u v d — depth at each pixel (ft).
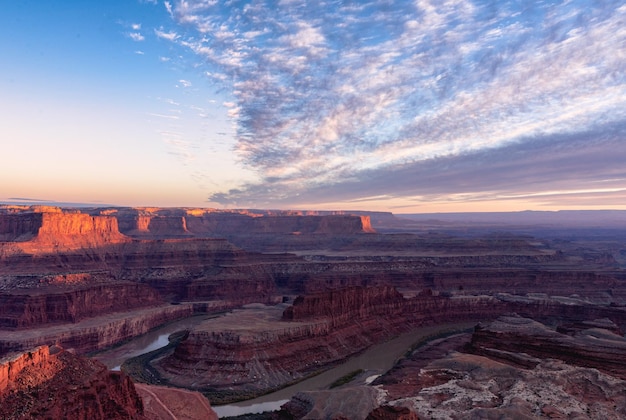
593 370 424.05
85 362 309.01
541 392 384.88
